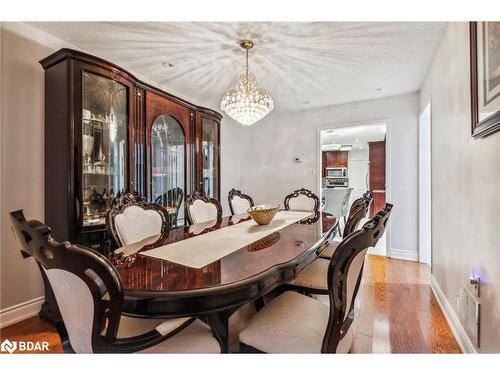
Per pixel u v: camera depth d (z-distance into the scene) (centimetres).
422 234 332
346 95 352
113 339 82
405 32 204
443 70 209
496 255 118
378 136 644
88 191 215
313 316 113
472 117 139
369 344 162
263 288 108
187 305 93
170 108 296
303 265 135
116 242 166
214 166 376
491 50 119
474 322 141
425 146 329
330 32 204
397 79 298
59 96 197
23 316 196
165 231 188
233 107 230
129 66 266
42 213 208
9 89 190
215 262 118
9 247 191
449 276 191
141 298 90
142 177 262
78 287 78
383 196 683
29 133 201
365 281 268
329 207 612
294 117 434
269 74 285
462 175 163
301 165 429
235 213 304
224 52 238
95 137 219
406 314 199
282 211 304
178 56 246
